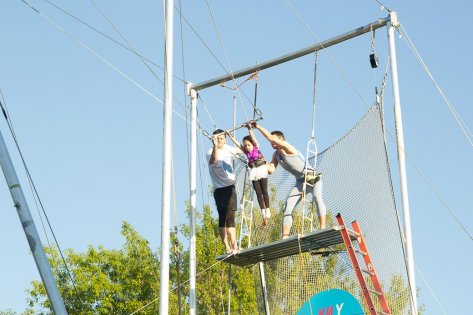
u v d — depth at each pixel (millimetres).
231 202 12766
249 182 13344
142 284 27031
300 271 13188
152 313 26609
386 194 11797
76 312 26172
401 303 11398
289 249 12555
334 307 12305
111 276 27281
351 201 12258
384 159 11867
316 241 12234
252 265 13875
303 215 12164
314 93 12688
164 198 10914
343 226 11664
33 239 8648
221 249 26891
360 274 11469
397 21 12398
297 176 12484
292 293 13180
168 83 11367
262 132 12500
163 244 10766
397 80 12305
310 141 12500
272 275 13539
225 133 12891
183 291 26469
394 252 11602
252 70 13344
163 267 10680
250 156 12766
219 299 26266
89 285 26188
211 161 12703
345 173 12406
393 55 12336
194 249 13289
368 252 11914
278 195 13102
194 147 13727
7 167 8961
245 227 13461
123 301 26891
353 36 12617
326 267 12852
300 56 12992
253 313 26453
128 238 27641
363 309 11945
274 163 12898
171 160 11102
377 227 11875
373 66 12555
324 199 12570
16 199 8844
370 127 12172
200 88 13883
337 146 12617
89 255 27062
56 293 8391
